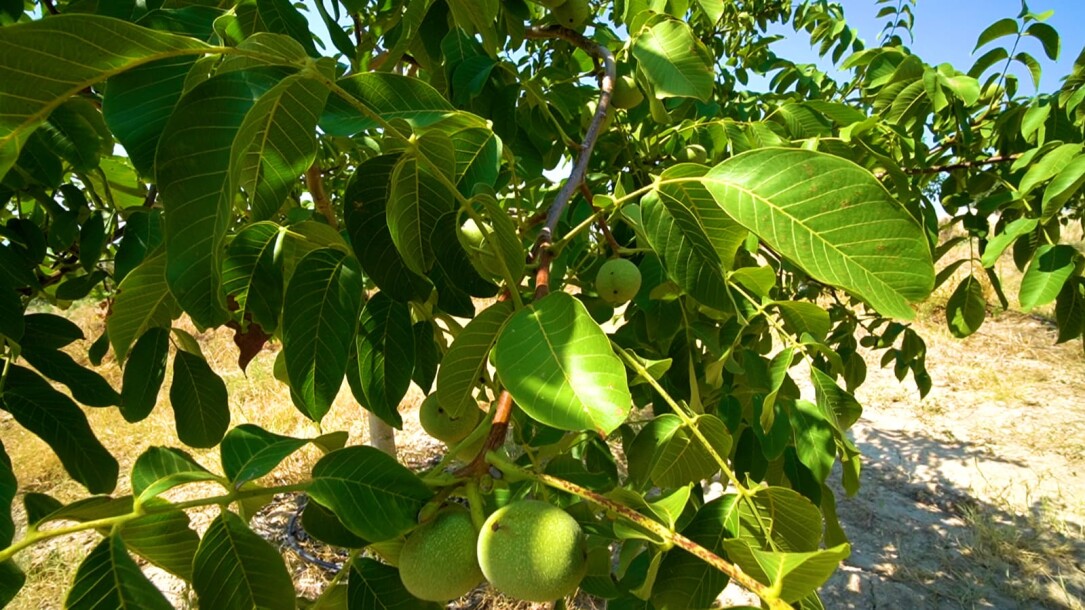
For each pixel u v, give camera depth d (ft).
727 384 1.78
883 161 2.01
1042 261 2.05
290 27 1.19
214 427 1.53
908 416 6.15
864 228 0.86
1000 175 2.51
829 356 1.50
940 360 7.43
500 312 1.02
